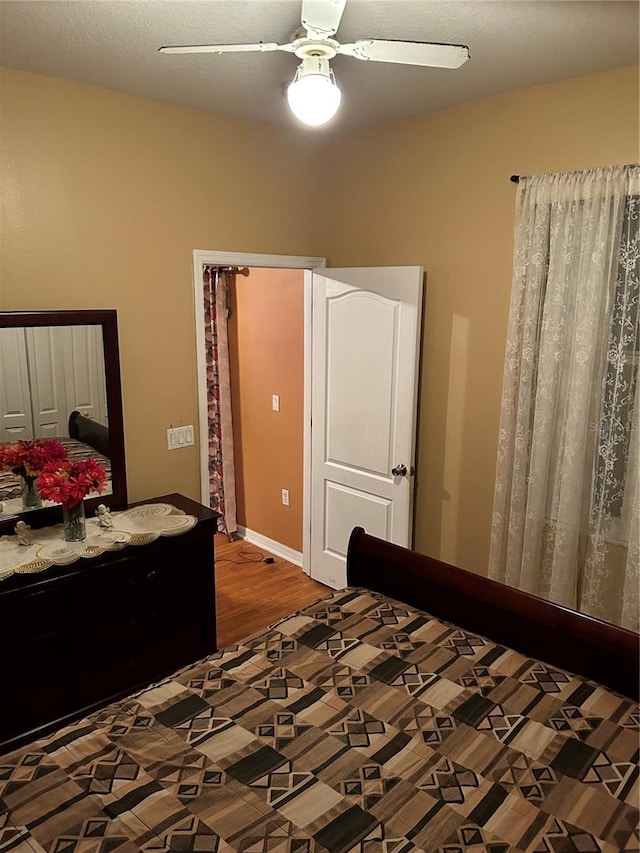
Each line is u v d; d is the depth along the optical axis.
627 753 1.58
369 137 3.39
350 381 3.53
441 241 3.16
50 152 2.58
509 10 1.91
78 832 1.35
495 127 2.85
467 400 3.17
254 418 4.48
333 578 3.88
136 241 2.90
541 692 1.83
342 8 1.59
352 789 1.48
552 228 2.66
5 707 2.29
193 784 1.49
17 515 2.61
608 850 1.30
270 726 1.70
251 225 3.34
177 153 2.97
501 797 1.45
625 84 2.43
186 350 3.18
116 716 1.76
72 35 2.11
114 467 2.90
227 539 4.75
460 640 2.12
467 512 3.26
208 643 2.92
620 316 2.54
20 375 2.57
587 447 2.70
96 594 2.47
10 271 2.55
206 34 2.11
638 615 2.54
